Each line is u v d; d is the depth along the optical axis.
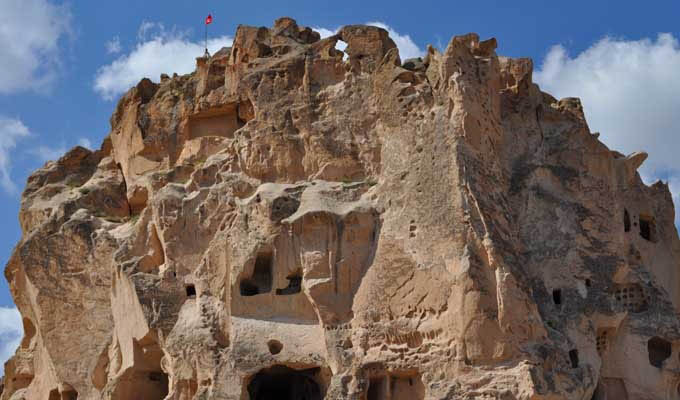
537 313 37.75
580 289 40.28
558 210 41.09
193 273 40.66
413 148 39.81
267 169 41.69
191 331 39.38
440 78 40.19
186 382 38.97
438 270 37.97
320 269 39.31
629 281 41.19
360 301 38.88
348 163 41.25
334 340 38.62
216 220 41.09
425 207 38.81
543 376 36.72
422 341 37.84
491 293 37.34
